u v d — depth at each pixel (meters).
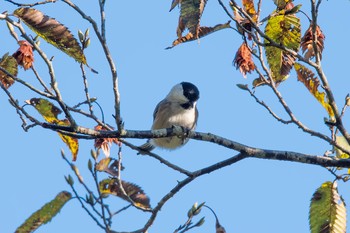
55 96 9.79
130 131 10.53
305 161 11.08
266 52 10.84
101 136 10.30
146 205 11.10
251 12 10.60
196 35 9.17
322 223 11.28
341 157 11.23
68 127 10.12
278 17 10.53
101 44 9.50
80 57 9.73
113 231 10.32
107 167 10.92
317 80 10.97
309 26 10.67
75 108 10.71
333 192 11.27
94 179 10.54
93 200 10.39
